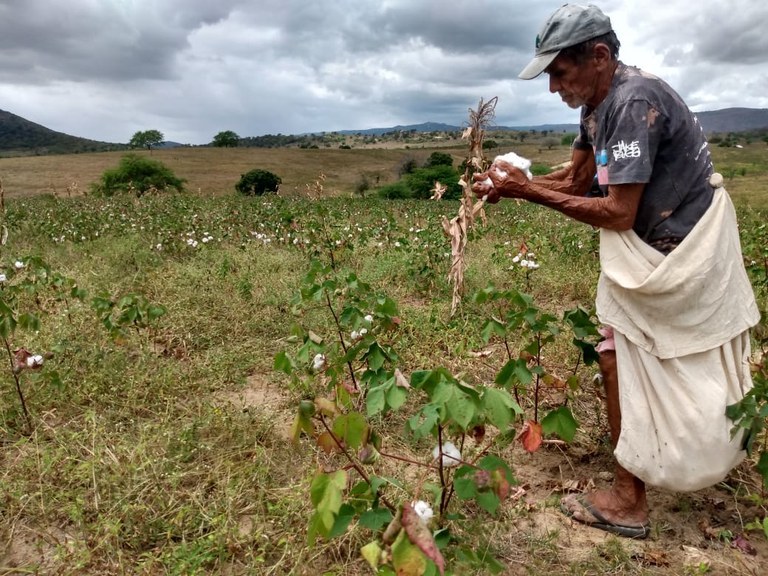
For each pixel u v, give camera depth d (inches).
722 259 86.0
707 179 87.2
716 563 87.8
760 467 88.3
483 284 230.7
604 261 91.3
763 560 89.8
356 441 65.0
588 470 114.3
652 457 89.7
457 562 73.7
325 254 265.7
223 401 133.6
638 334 88.9
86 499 98.0
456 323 178.1
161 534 91.0
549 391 139.8
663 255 87.4
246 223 394.6
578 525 98.1
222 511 94.7
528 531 95.9
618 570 87.0
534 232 345.7
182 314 182.9
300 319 181.8
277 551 88.7
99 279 234.5
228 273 233.9
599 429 125.2
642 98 83.0
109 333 159.3
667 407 87.7
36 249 293.6
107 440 112.8
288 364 112.5
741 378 91.4
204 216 426.6
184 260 281.9
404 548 51.4
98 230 365.1
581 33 84.4
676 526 98.0
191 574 81.5
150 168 1681.8
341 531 66.1
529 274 230.1
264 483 101.6
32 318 126.4
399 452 115.9
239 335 176.4
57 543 88.4
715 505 102.8
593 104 91.0
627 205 85.8
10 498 97.3
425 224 456.8
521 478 111.7
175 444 112.5
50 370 135.0
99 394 133.3
